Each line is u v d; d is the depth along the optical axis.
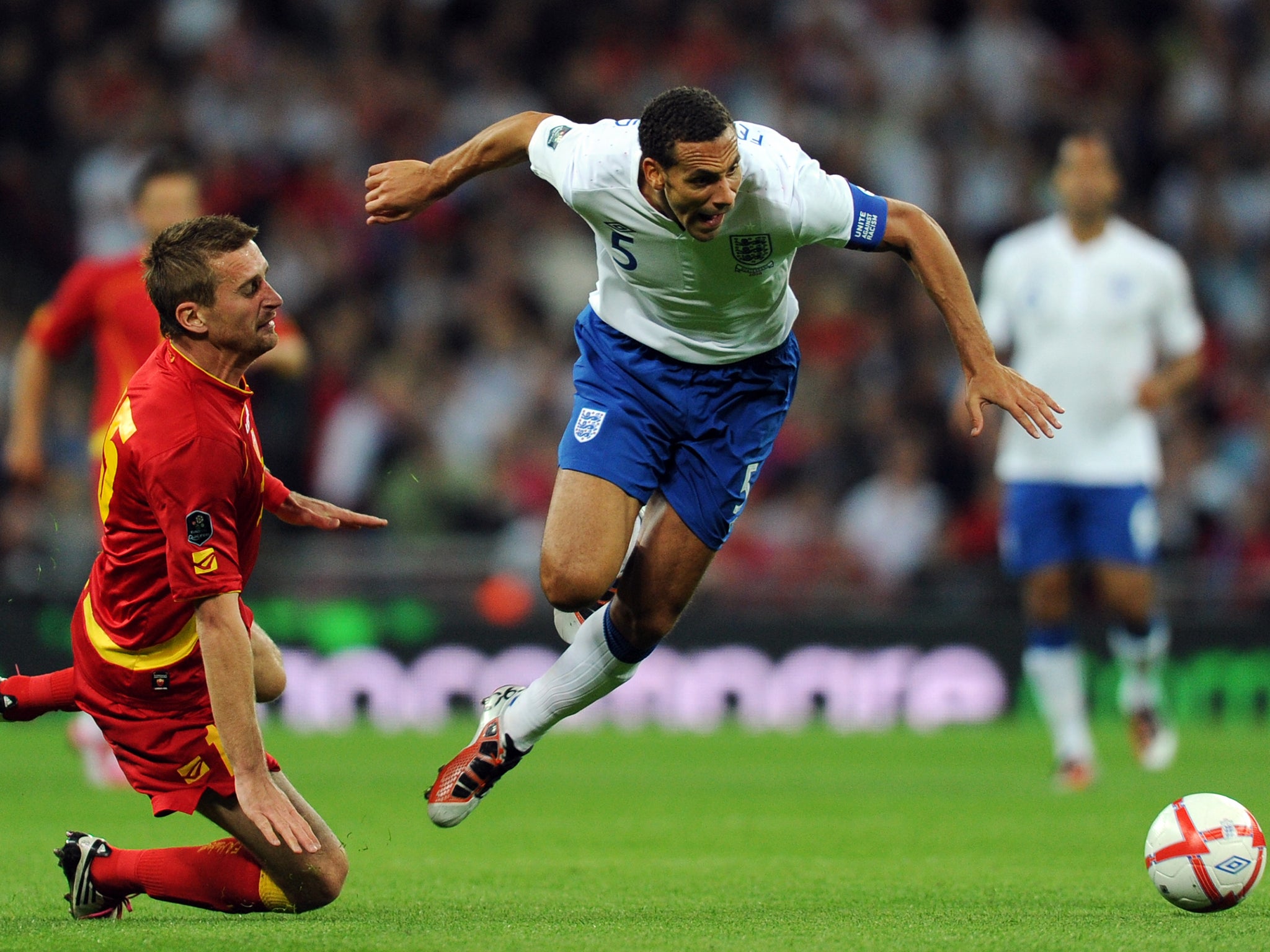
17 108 62.88
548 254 60.59
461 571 48.41
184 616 15.66
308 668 45.75
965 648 46.16
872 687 46.19
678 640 46.81
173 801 15.97
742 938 15.09
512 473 52.78
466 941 14.87
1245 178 64.75
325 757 36.72
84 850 16.53
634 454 18.58
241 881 16.28
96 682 16.09
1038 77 66.94
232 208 60.28
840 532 52.94
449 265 60.19
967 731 44.56
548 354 57.19
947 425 54.69
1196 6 68.19
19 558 46.28
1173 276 33.25
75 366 54.41
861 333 57.97
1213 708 46.06
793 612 47.00
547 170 17.77
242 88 63.16
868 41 66.94
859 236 17.20
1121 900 17.91
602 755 38.12
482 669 46.38
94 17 64.25
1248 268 62.19
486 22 67.69
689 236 17.08
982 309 34.25
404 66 65.81
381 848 23.08
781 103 65.06
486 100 65.19
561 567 18.14
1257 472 52.47
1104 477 32.75
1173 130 66.56
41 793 29.70
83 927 16.00
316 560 50.19
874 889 18.95
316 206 60.22
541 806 28.47
